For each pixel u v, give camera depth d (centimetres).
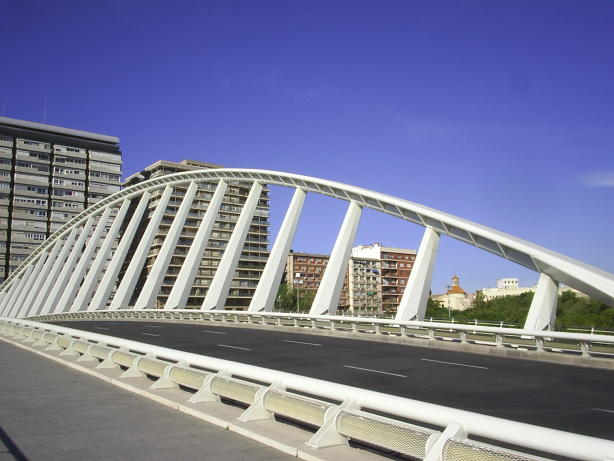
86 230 5850
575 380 1340
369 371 1437
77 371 1262
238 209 9944
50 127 11588
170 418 738
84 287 5003
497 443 722
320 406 597
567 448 405
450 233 2350
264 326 3162
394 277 12619
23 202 10912
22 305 6512
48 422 711
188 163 10338
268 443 596
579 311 5741
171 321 3962
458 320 3172
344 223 2877
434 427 807
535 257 1912
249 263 9588
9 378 1144
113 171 11994
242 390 730
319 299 2794
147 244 4534
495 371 1482
